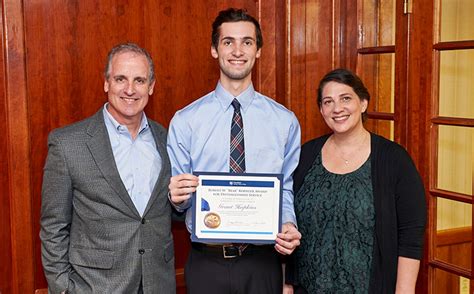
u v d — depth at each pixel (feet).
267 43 9.45
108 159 6.66
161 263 6.93
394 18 9.47
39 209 8.25
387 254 6.73
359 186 6.88
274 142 7.42
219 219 6.97
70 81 8.32
